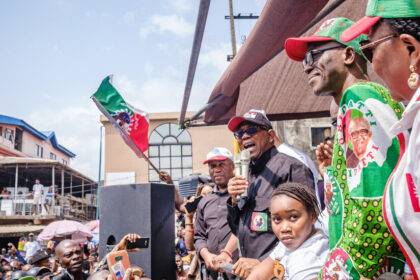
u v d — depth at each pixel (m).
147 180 27.47
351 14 2.60
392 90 1.21
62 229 13.31
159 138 28.52
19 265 10.58
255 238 2.46
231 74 3.32
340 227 1.55
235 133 2.75
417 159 1.01
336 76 1.68
